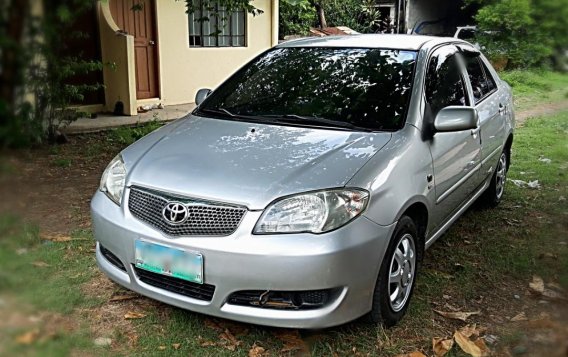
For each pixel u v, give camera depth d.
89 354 2.52
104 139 6.97
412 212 3.04
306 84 3.56
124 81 8.23
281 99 3.51
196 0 9.15
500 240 4.14
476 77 4.32
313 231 2.44
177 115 8.64
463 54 4.15
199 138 3.12
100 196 2.96
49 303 2.44
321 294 2.48
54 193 4.71
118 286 3.22
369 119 3.19
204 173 2.68
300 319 2.46
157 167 2.80
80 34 5.07
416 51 3.61
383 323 2.80
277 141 2.99
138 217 2.71
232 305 2.52
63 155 5.86
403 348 2.71
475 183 4.11
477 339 2.77
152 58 9.17
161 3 9.04
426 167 3.06
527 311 3.05
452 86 3.78
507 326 2.92
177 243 2.54
